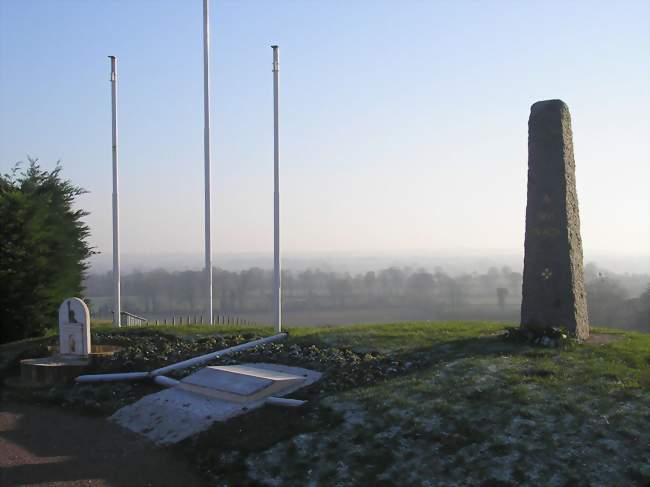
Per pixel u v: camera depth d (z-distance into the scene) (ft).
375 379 38.01
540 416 30.01
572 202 44.24
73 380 46.52
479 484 25.58
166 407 38.45
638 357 38.24
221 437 32.81
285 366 43.01
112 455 32.89
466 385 34.37
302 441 30.71
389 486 26.13
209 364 45.91
